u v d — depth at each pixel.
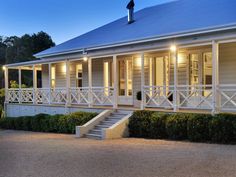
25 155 9.57
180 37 13.05
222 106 11.52
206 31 11.89
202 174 6.54
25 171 7.56
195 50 14.74
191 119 10.95
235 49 13.07
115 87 15.19
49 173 7.28
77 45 19.05
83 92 17.45
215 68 11.46
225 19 12.32
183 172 6.75
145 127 12.31
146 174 6.75
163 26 15.22
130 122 12.79
